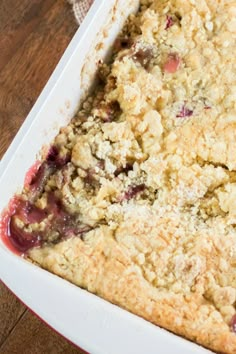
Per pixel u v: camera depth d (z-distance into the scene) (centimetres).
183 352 46
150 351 47
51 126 56
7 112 66
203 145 54
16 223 54
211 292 50
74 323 48
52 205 54
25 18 67
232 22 58
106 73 59
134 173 54
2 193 53
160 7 59
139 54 58
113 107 57
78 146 55
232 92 55
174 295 50
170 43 58
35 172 56
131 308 50
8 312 62
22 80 66
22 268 49
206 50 57
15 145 53
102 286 51
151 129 55
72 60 55
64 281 50
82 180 55
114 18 59
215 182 54
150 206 54
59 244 53
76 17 67
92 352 47
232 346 48
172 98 56
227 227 52
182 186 54
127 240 52
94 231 53
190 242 52
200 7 58
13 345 61
